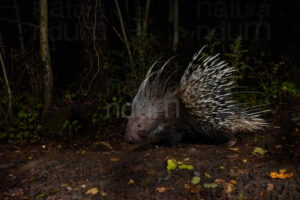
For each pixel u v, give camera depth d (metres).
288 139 1.37
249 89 2.03
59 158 1.25
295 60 2.49
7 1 2.28
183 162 1.14
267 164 1.11
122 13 2.66
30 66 1.73
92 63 2.00
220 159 1.17
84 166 1.16
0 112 1.63
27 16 2.31
